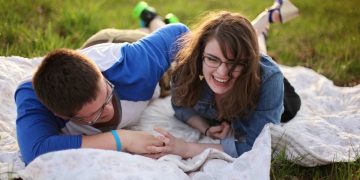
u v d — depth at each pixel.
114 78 2.66
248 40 2.46
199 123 3.08
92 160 2.30
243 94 2.62
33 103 2.47
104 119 2.57
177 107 3.10
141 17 4.33
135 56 2.79
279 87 2.70
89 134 2.67
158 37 2.98
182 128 3.13
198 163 2.59
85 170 2.25
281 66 4.18
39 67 2.35
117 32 3.58
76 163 2.29
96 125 2.66
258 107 2.73
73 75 2.27
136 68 2.75
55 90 2.27
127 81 2.69
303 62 4.57
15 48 4.09
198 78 2.80
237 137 2.88
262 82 2.66
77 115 2.38
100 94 2.35
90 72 2.30
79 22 4.83
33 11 4.85
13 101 3.15
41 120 2.47
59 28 4.74
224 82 2.59
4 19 4.52
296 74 3.95
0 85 3.15
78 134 2.66
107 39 3.48
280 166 2.77
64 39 4.54
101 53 2.76
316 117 3.28
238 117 2.81
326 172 2.79
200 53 2.67
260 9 5.89
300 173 2.80
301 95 3.62
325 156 2.75
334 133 3.07
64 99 2.28
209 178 2.49
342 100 3.61
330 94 3.70
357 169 2.76
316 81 3.88
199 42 2.63
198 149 2.77
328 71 4.27
